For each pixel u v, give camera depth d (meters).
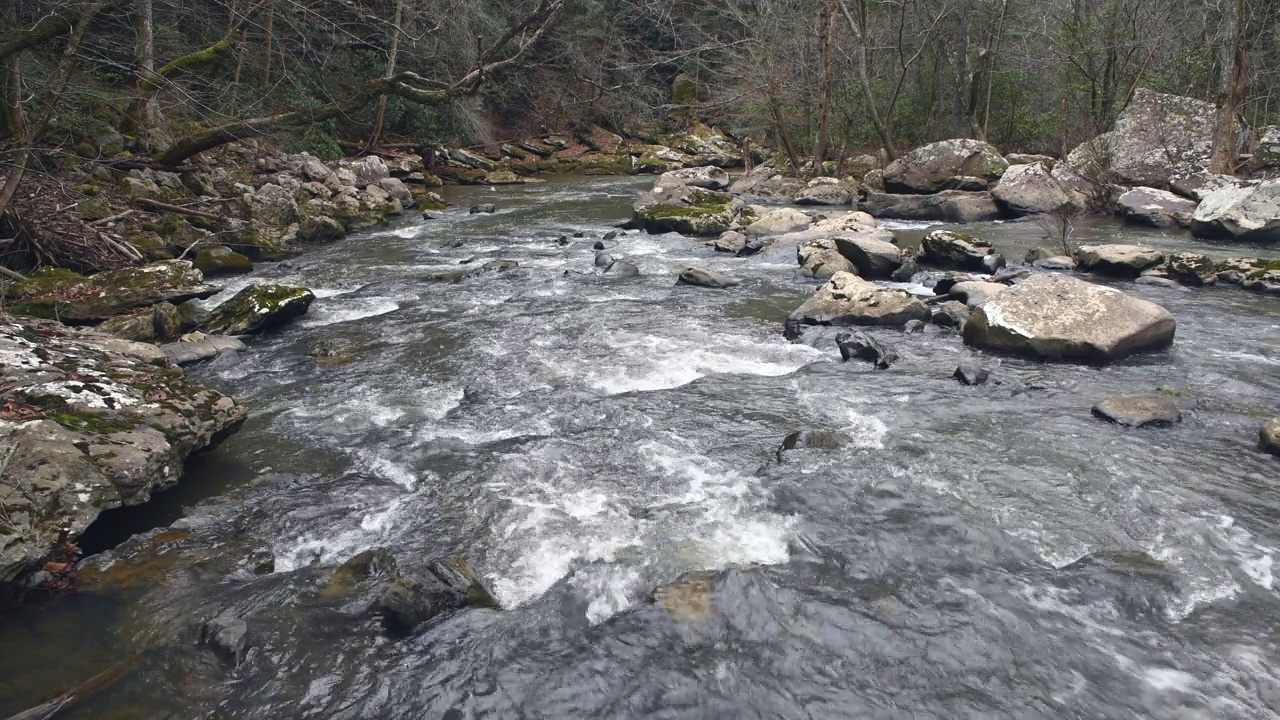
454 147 32.50
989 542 4.70
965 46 27.31
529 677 3.67
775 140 36.16
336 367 8.30
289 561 4.66
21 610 4.14
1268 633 3.90
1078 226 16.55
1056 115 27.36
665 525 4.97
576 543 4.79
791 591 4.21
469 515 5.14
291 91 22.53
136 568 4.54
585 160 36.09
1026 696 3.50
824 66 23.81
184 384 6.24
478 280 12.45
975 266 12.52
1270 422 5.92
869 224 15.69
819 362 8.08
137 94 15.13
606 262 13.46
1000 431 6.22
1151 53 22.81
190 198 15.51
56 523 4.50
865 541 4.73
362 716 3.49
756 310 10.34
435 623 4.05
